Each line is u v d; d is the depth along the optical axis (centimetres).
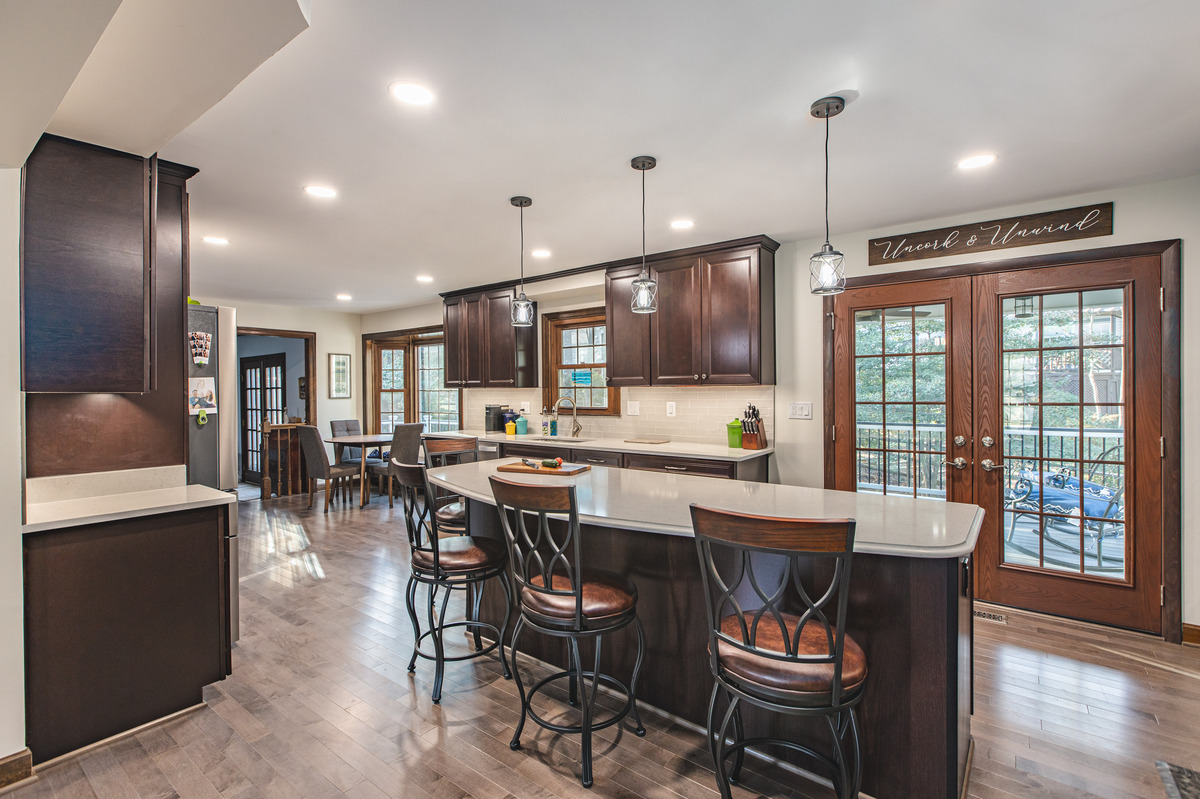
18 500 183
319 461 588
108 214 204
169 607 217
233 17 126
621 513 200
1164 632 288
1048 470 320
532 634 263
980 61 180
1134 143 242
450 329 606
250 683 241
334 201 309
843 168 267
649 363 438
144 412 246
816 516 192
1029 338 323
